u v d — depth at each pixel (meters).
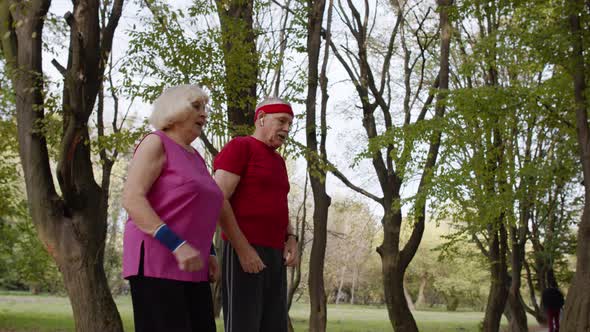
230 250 3.45
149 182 2.80
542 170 14.41
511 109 12.66
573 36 11.62
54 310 37.03
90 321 10.12
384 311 54.81
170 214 2.83
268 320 3.53
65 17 8.87
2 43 9.95
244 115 11.45
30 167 10.09
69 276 10.20
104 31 10.17
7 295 56.56
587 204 11.38
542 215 21.00
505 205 13.84
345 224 44.47
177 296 2.78
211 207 2.96
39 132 9.95
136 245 2.80
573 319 11.06
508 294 18.34
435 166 12.87
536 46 11.95
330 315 45.62
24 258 19.55
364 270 64.31
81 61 9.12
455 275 52.09
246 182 3.51
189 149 3.04
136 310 2.79
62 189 9.95
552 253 21.97
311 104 12.13
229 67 10.79
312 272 12.59
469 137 12.82
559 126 13.88
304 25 11.87
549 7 12.38
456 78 19.23
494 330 17.06
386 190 15.08
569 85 12.60
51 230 10.14
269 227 3.52
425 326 34.97
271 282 3.54
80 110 9.35
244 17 11.48
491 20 15.74
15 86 9.86
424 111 15.66
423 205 12.70
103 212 10.53
